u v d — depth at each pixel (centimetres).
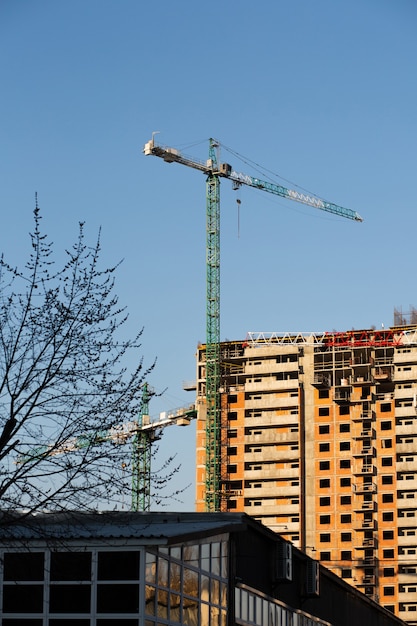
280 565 5753
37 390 3378
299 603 6312
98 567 4084
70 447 3422
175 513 5056
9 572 4141
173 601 4347
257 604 5497
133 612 4025
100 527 4359
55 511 3347
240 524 5012
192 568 4597
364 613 8356
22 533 4041
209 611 4741
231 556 5053
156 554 4212
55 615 4072
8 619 4100
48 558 4116
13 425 3344
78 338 3450
